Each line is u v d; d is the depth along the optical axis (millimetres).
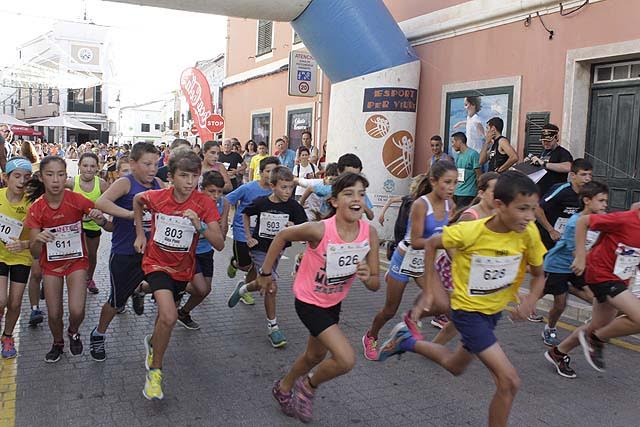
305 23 10562
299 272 3873
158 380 4137
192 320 6016
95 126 52344
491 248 3504
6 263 4965
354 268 3805
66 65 50156
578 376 4914
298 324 6215
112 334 5766
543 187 7742
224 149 13688
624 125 8102
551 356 4992
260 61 18656
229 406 4215
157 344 4121
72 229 4859
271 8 10227
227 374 4812
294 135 16391
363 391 4539
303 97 15617
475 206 4188
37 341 5520
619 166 8188
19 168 4863
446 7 10703
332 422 4008
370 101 10586
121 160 7898
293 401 3963
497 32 9664
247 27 19625
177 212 4305
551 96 8797
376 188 10695
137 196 4477
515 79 9320
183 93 17188
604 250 4641
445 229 3629
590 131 8562
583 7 8273
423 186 5133
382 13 10625
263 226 5707
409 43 11172
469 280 3590
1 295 4887
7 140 19625
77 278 4984
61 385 4508
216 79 26875
